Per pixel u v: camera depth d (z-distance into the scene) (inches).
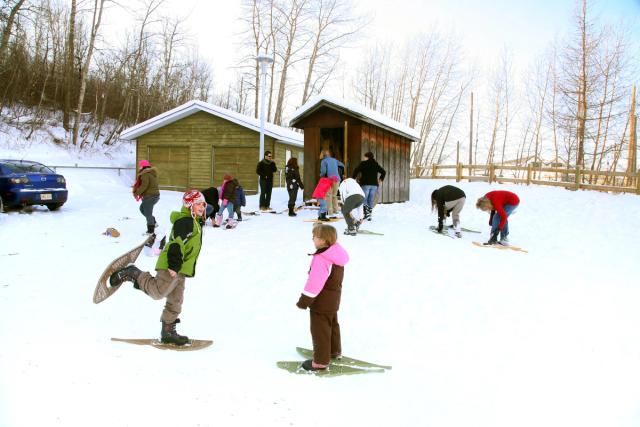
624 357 165.0
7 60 932.6
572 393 137.9
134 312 193.8
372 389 135.6
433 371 149.5
